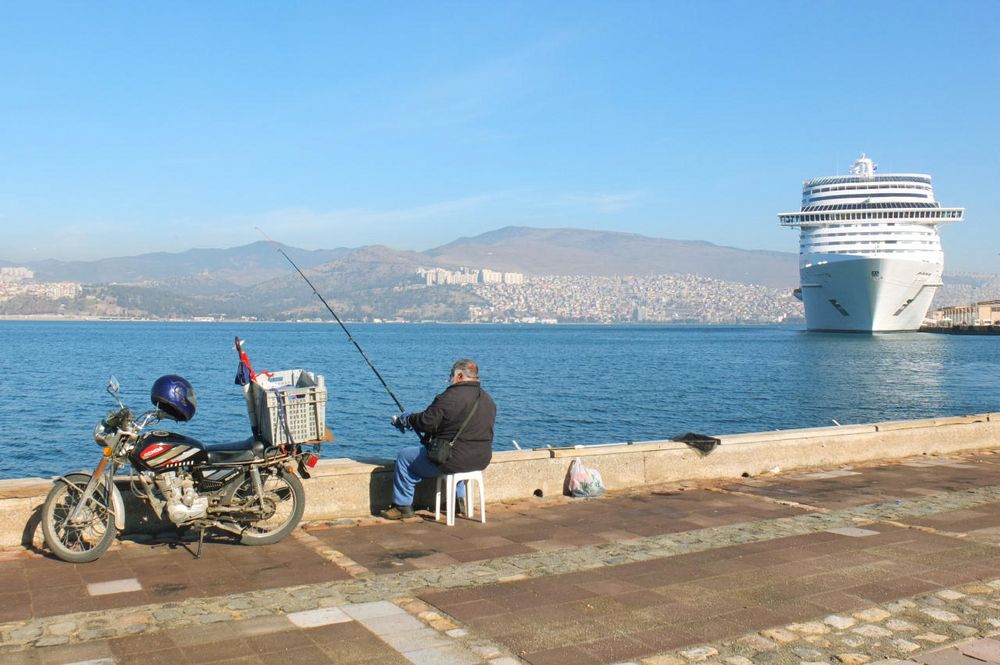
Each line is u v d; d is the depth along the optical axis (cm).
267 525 785
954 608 595
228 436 2986
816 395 4944
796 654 510
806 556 723
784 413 4006
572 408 4047
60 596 595
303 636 525
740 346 13425
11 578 637
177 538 759
